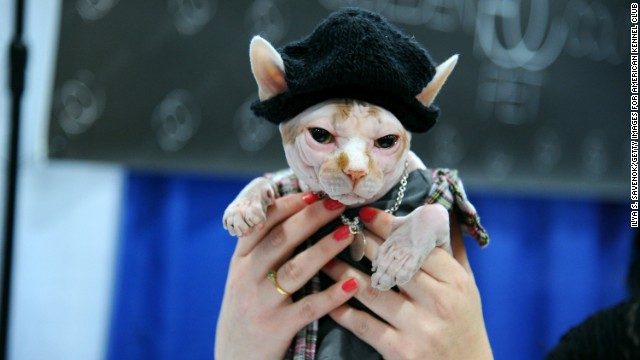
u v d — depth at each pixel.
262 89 0.60
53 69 1.23
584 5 1.65
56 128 1.23
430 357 0.60
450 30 1.50
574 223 1.75
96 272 1.38
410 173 0.64
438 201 0.63
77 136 1.25
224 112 1.34
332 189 0.56
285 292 0.62
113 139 1.27
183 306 1.38
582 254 1.75
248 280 0.63
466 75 1.52
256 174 1.38
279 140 1.38
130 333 1.35
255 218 0.60
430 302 0.61
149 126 1.29
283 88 0.59
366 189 0.55
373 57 0.55
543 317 1.69
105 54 1.26
